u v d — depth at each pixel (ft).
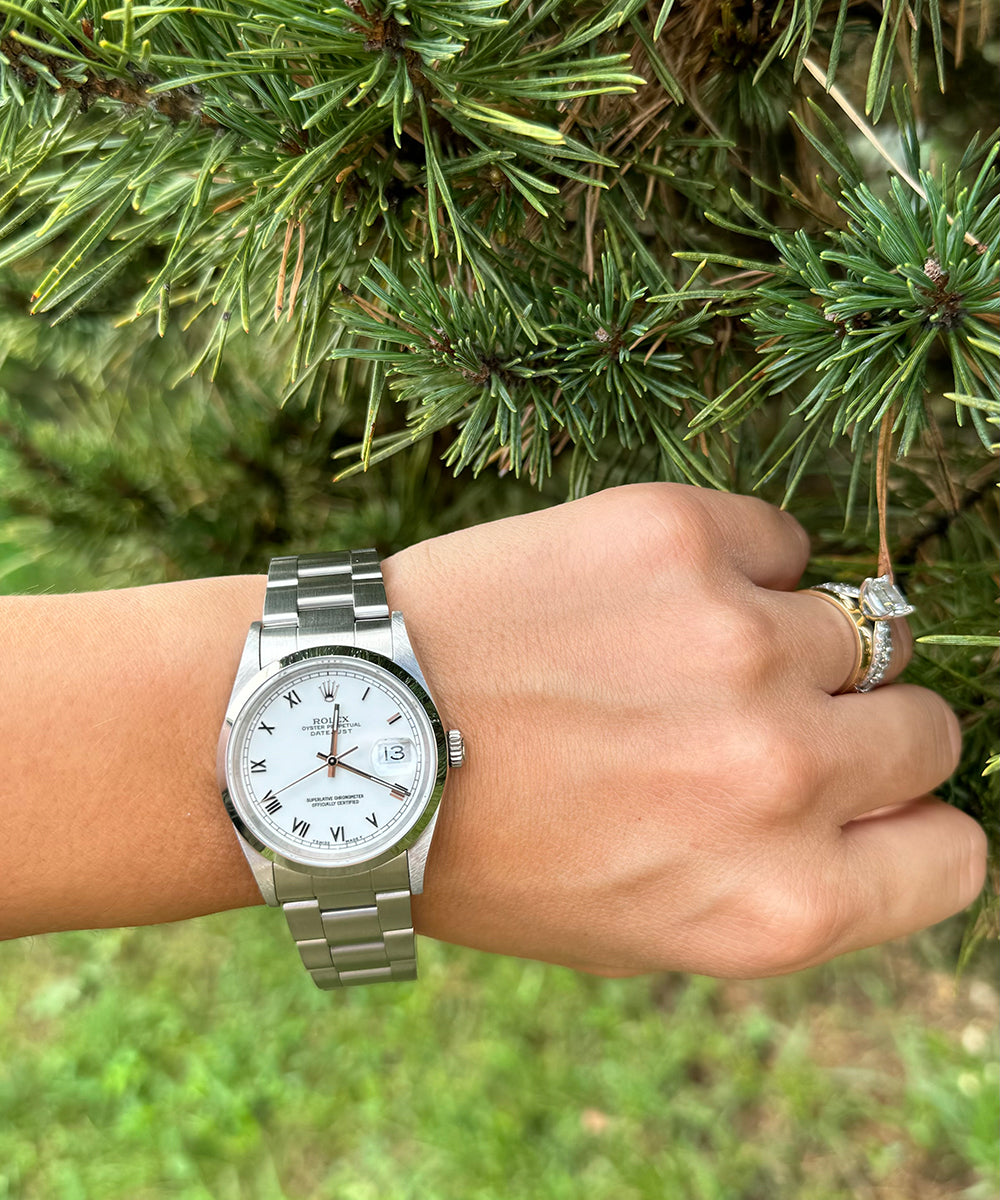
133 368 0.83
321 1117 1.30
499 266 0.53
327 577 0.59
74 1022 1.43
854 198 0.46
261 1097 1.33
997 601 0.61
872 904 0.57
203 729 0.54
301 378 0.59
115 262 0.49
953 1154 1.18
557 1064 1.32
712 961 0.57
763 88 0.59
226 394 0.82
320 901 0.55
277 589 0.58
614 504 0.60
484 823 0.56
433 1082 1.31
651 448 0.68
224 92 0.45
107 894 0.54
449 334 0.50
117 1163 1.29
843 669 0.60
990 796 0.64
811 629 0.59
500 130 0.49
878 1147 1.21
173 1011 1.42
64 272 0.45
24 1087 1.37
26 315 0.76
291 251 0.53
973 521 0.65
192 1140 1.30
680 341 0.55
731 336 0.57
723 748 0.55
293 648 0.55
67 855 0.53
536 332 0.52
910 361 0.44
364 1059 1.34
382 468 0.82
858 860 0.57
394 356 0.50
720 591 0.58
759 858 0.55
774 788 0.54
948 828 0.60
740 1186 1.20
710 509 0.60
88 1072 1.38
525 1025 1.35
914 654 0.66
